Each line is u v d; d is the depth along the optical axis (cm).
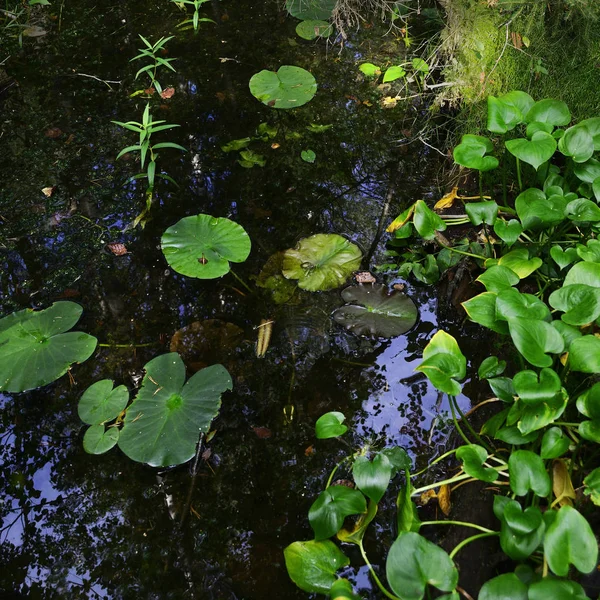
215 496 143
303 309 167
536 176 172
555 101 164
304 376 158
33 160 196
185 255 171
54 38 230
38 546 139
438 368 138
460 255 170
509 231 158
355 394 155
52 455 148
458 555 131
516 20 202
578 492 131
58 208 186
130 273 174
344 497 133
